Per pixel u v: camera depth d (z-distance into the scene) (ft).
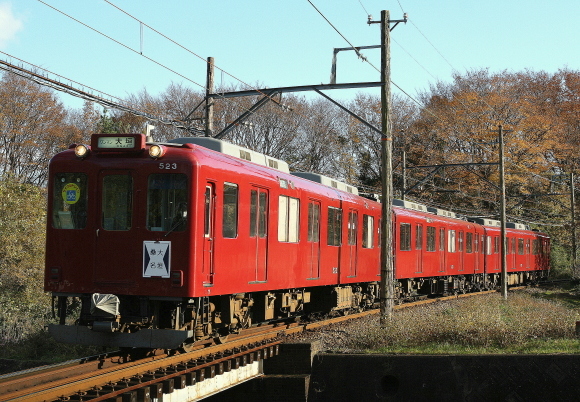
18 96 127.65
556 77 165.17
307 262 47.42
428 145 159.02
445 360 37.50
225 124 136.67
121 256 31.37
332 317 56.75
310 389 38.70
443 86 168.96
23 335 56.85
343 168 155.84
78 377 26.76
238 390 38.73
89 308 31.73
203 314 32.27
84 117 143.64
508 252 115.03
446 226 87.66
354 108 163.63
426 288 86.17
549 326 45.03
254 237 38.04
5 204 65.62
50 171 32.58
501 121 147.54
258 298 41.93
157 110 138.10
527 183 151.23
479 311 51.01
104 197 31.94
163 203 31.22
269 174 40.55
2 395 23.40
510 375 36.32
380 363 38.32
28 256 64.54
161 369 30.04
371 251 63.05
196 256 30.94
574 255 132.36
